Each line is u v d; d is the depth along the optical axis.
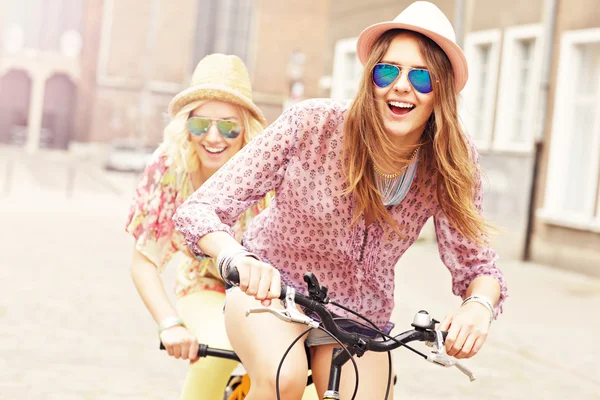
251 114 4.23
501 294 3.24
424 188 3.17
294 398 2.99
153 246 4.12
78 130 57.19
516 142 18.73
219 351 3.75
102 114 55.59
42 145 59.88
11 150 57.59
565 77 16.88
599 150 15.90
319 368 3.17
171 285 11.34
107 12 55.28
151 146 55.12
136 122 55.62
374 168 3.06
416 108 2.96
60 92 60.50
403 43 2.94
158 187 4.12
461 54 2.93
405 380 7.44
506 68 19.00
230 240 2.89
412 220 3.22
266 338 3.05
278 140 3.05
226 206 3.04
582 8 16.55
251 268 2.73
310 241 3.18
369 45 3.04
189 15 55.62
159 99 55.72
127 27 55.53
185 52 55.72
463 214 3.13
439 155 3.03
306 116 3.04
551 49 17.19
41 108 59.66
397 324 9.72
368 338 2.84
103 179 38.25
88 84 57.88
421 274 14.38
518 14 18.73
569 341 9.52
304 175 3.08
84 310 9.19
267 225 3.28
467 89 20.34
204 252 2.96
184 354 3.76
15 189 28.22
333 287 3.26
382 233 3.19
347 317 3.26
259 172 3.06
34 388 6.23
